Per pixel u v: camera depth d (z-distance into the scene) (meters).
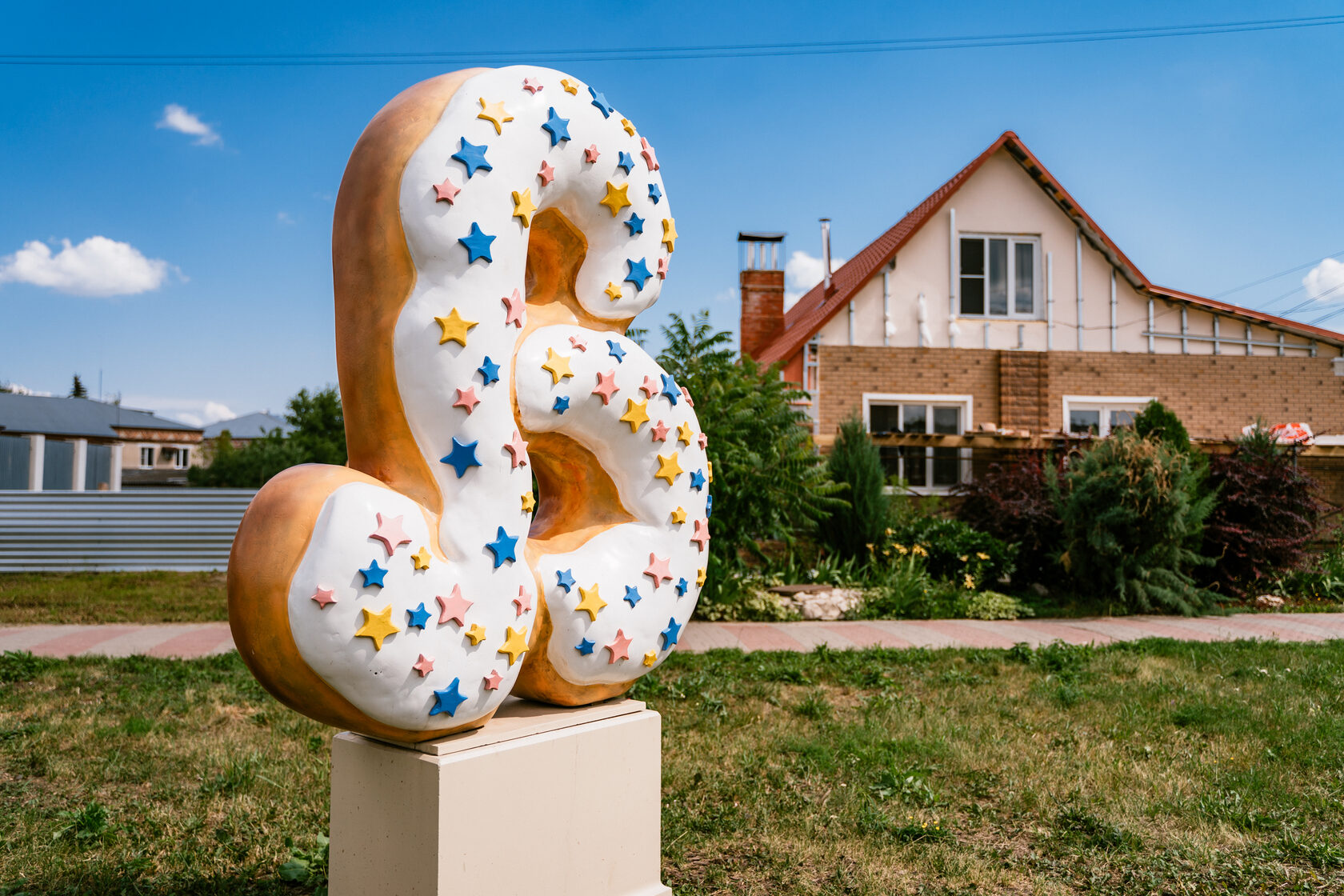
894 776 4.36
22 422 33.97
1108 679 6.50
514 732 2.47
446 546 2.26
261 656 2.10
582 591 2.60
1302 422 15.22
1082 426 14.98
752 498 9.51
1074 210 14.98
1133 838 3.72
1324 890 3.30
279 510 2.11
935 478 14.73
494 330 2.32
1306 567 11.65
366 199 2.29
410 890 2.29
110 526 13.78
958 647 7.82
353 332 2.31
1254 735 5.11
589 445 2.75
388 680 2.14
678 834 3.75
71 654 7.46
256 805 4.00
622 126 2.76
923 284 14.93
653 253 2.85
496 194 2.33
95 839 3.62
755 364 10.38
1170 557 10.36
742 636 8.60
